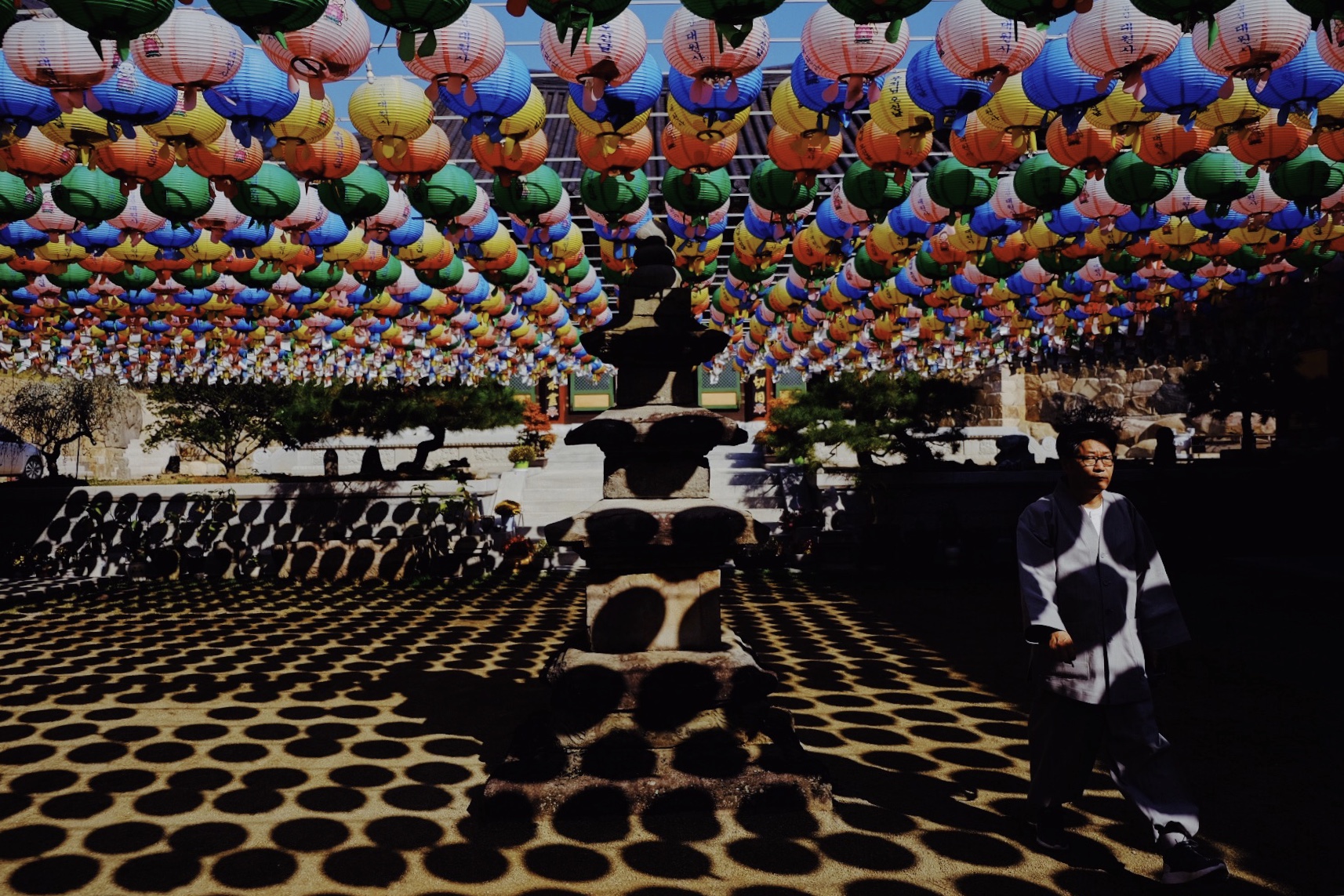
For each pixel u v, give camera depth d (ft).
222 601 36.35
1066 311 26.03
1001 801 12.98
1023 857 11.02
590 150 12.22
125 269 17.57
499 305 23.11
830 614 31.42
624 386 15.38
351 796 13.66
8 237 14.70
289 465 69.67
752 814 12.57
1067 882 10.32
